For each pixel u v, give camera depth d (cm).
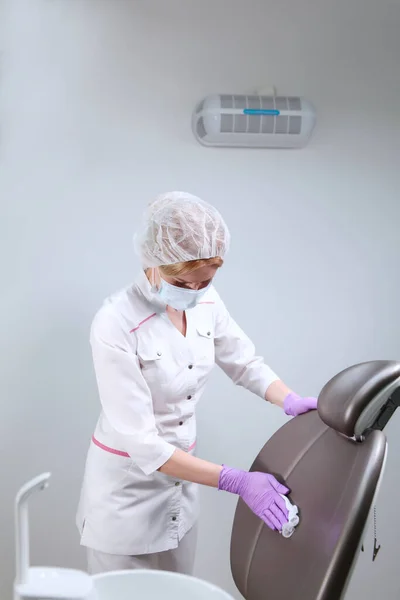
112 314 163
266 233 222
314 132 219
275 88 214
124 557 173
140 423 159
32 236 208
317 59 216
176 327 174
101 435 176
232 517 235
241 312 225
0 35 197
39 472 221
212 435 230
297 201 222
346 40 217
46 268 210
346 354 234
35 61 200
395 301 235
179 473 154
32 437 219
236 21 209
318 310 229
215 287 222
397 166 227
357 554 114
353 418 121
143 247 156
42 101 202
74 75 203
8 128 201
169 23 205
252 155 216
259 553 138
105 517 172
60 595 91
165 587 113
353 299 231
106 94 205
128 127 208
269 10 210
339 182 224
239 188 217
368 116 222
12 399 215
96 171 208
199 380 175
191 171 213
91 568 181
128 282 215
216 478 149
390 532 245
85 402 219
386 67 220
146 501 172
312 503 129
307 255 226
